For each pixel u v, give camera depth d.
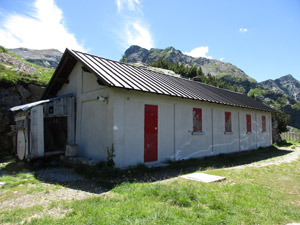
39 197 4.80
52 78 10.38
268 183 6.09
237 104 13.04
